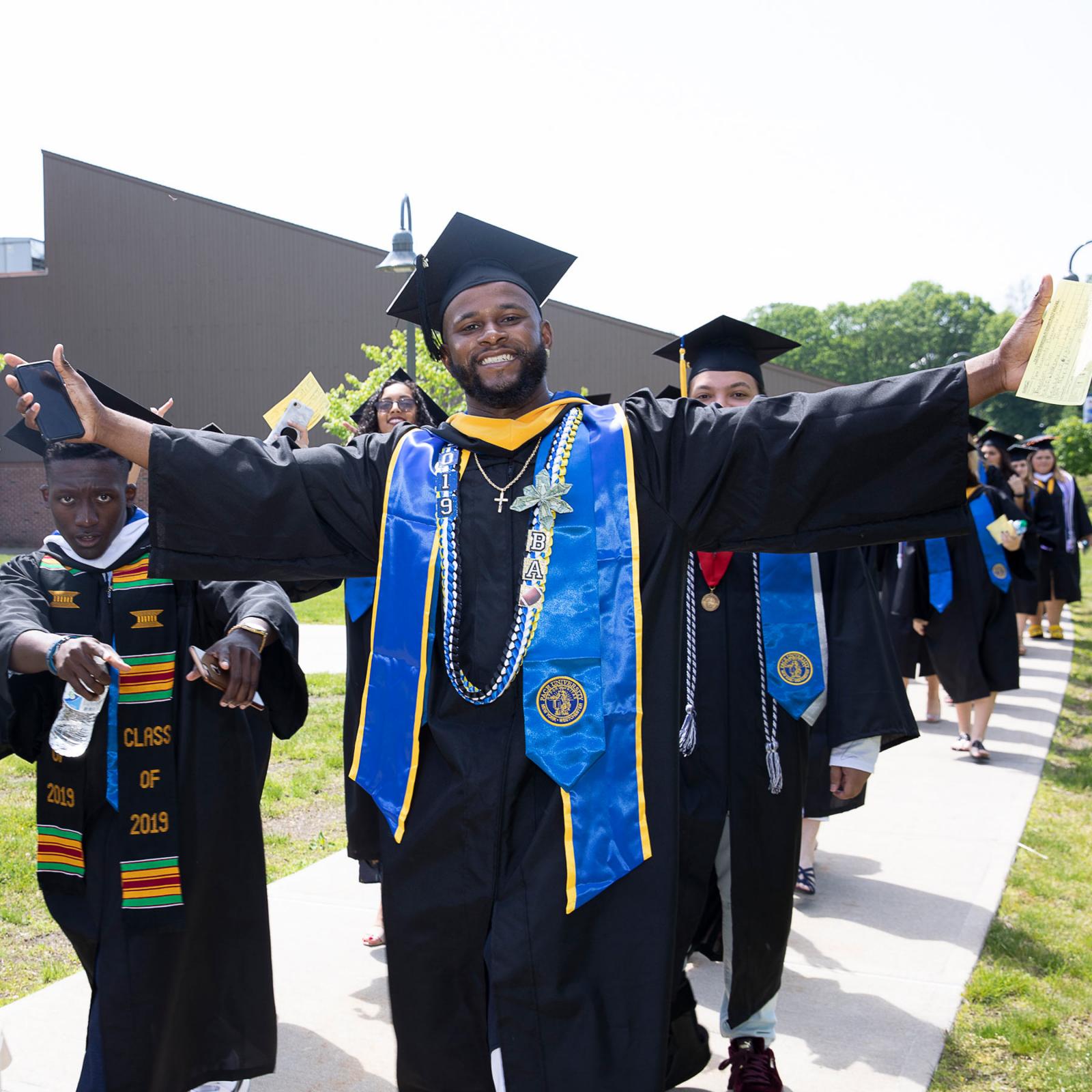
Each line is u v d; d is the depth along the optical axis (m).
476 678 2.35
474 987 2.33
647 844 2.26
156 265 30.25
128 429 2.44
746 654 3.11
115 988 2.81
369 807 4.00
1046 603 13.81
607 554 2.36
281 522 2.50
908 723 3.26
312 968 4.12
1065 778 7.09
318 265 29.39
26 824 5.77
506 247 2.70
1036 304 2.22
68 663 2.62
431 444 2.54
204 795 2.94
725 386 3.74
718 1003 3.89
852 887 5.04
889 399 2.31
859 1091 3.28
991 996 3.94
